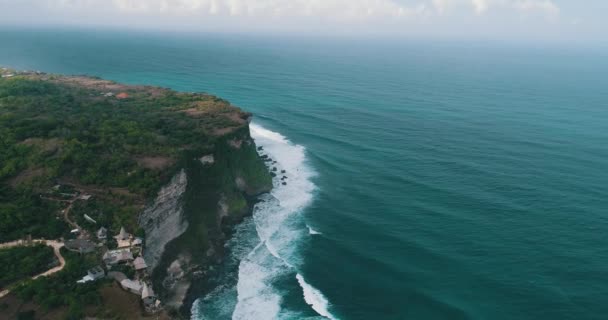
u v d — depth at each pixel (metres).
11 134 87.50
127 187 76.94
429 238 89.69
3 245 63.00
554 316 67.94
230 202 97.19
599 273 77.75
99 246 65.81
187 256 79.25
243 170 108.31
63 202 72.69
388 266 81.12
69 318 53.16
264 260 83.81
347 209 102.69
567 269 78.94
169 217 78.56
